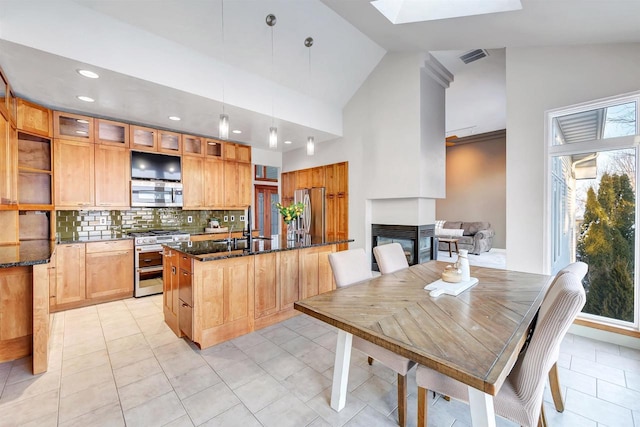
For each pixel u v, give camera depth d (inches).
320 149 221.8
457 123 280.1
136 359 90.5
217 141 197.9
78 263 135.6
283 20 125.4
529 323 53.9
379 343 48.1
